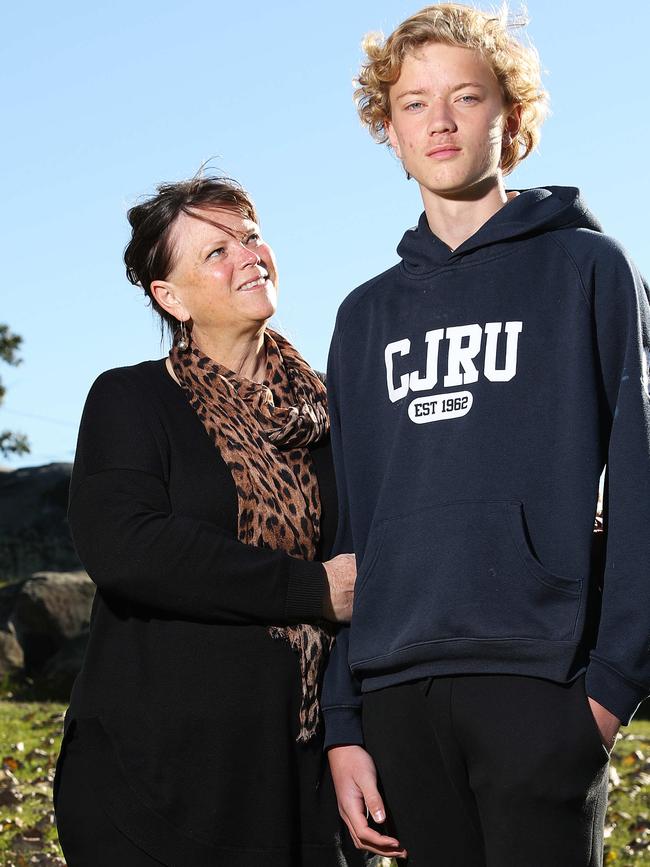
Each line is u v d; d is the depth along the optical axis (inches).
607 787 107.0
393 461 111.8
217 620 123.5
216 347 136.1
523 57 116.0
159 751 121.6
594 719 101.1
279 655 124.3
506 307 109.7
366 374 118.0
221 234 133.2
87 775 123.8
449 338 111.3
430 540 106.7
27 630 516.1
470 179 112.2
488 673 104.1
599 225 114.9
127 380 132.3
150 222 134.5
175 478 128.0
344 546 126.3
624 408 103.8
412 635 106.3
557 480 105.0
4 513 711.1
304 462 131.7
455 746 106.8
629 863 227.5
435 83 112.0
